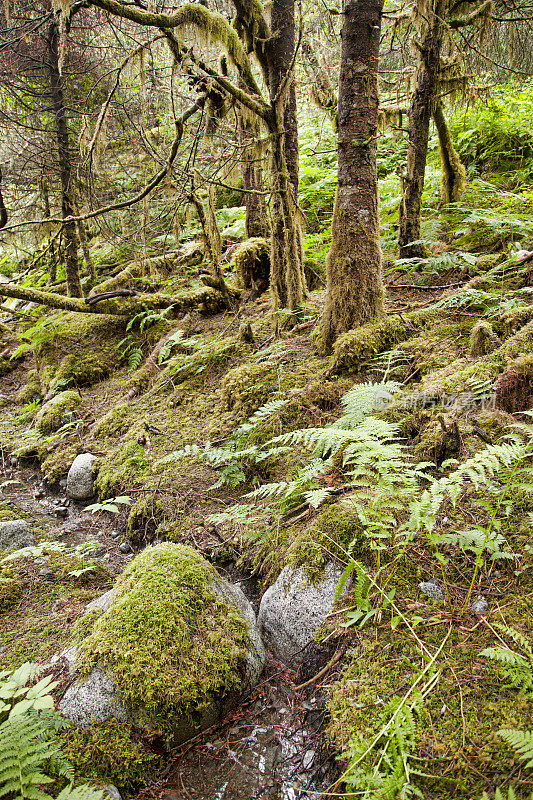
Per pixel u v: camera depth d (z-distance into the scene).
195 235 7.85
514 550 2.20
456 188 5.69
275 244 4.63
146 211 5.43
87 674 2.27
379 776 1.64
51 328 6.71
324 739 2.00
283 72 4.20
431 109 4.63
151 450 4.18
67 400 5.40
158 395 5.04
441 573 2.27
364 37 3.57
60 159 6.39
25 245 8.94
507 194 5.21
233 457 3.60
